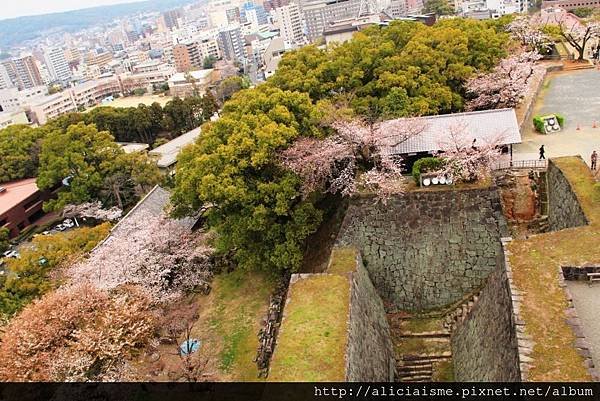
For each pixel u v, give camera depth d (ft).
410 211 65.05
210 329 70.69
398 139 72.33
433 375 55.93
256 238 74.43
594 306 40.91
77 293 63.98
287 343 45.75
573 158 65.21
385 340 58.59
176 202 84.07
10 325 61.46
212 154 72.23
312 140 72.33
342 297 50.72
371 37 112.47
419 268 65.72
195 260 82.12
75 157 126.82
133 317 63.21
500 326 43.96
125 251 77.56
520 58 103.50
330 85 96.22
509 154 75.56
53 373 54.39
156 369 64.28
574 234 48.47
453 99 91.45
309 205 71.61
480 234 62.80
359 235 67.15
